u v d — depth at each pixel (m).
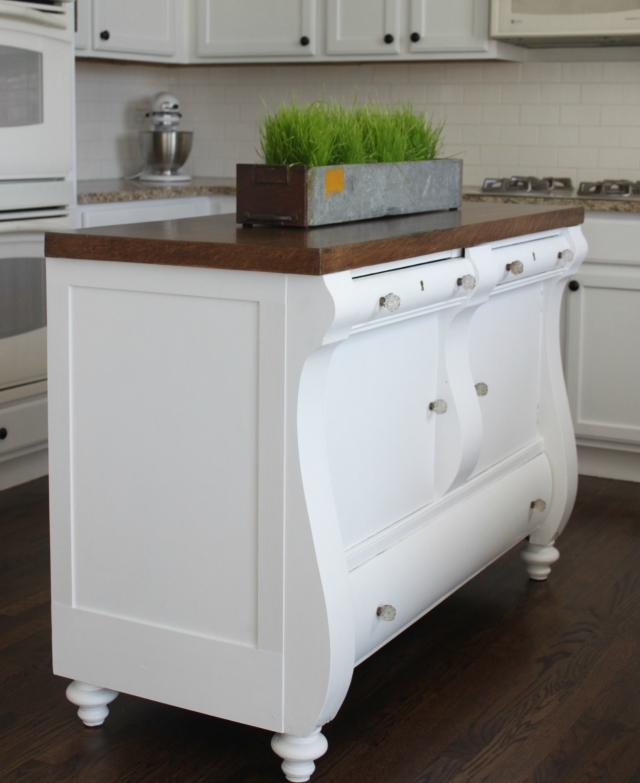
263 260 1.66
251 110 4.84
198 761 1.94
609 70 4.10
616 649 2.39
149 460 1.85
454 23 4.01
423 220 2.20
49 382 1.92
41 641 2.41
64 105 3.47
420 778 1.88
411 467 2.15
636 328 3.53
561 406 2.78
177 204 4.23
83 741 2.00
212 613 1.84
